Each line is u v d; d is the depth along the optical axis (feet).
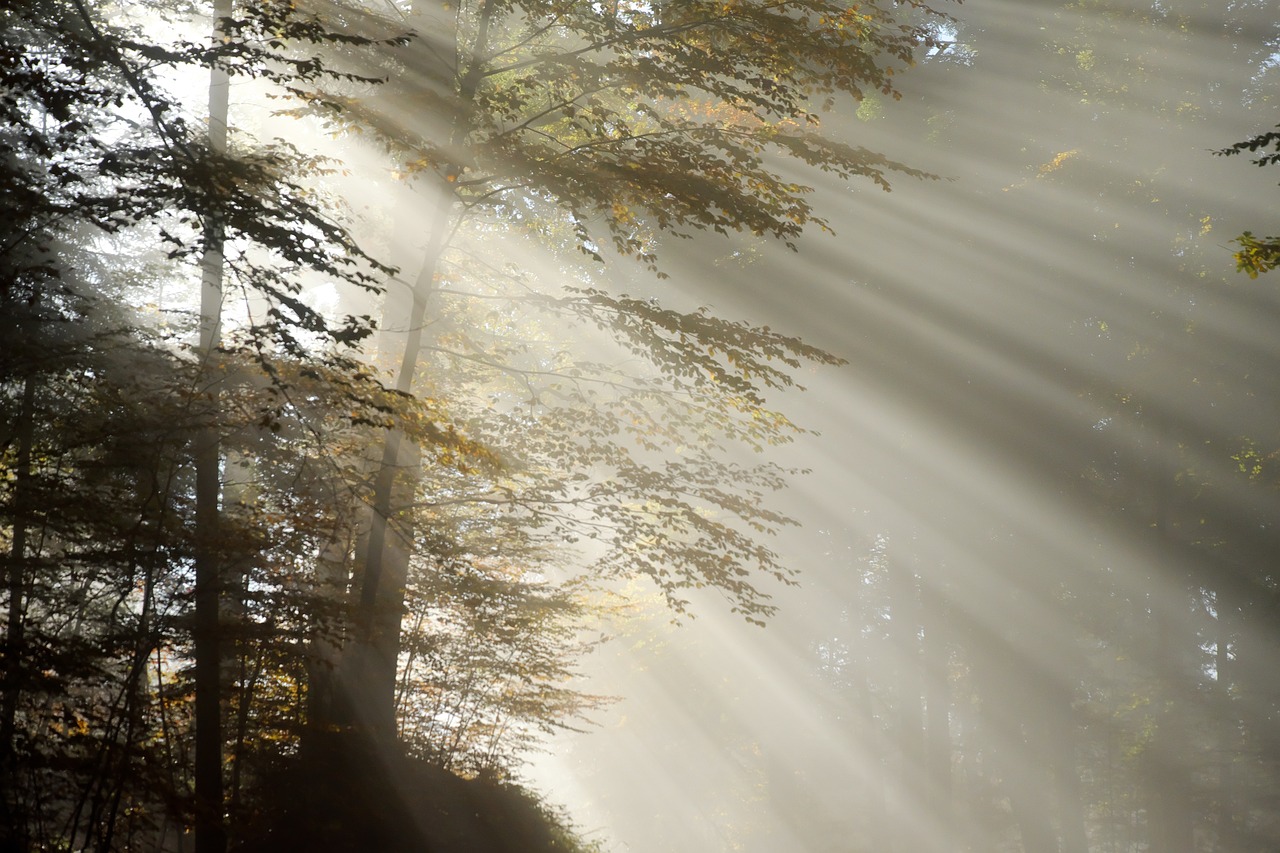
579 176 40.63
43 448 43.01
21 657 31.89
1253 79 66.59
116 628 36.24
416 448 47.37
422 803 43.37
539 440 46.96
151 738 41.27
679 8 42.47
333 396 38.52
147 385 39.93
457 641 49.37
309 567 45.93
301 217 32.86
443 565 45.80
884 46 44.01
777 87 41.70
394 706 47.06
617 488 45.62
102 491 37.19
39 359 38.42
